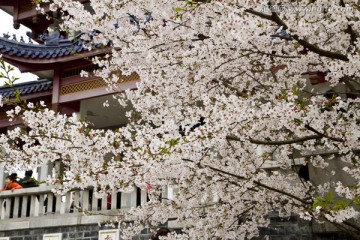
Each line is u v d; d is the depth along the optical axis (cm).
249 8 631
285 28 657
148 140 670
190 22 779
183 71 841
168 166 681
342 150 727
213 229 860
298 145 845
